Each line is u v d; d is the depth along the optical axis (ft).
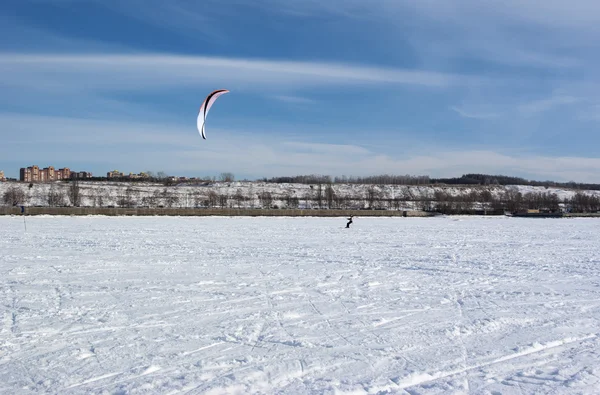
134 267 62.54
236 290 48.11
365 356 28.84
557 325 36.11
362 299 44.70
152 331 33.50
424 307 41.68
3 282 51.49
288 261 70.38
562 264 70.44
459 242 106.11
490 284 53.47
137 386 24.09
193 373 25.84
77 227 136.15
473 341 32.04
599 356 29.37
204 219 192.13
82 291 46.93
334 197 345.31
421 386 24.72
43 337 31.96
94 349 29.60
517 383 25.23
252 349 29.86
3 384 24.45
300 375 25.88
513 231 145.28
